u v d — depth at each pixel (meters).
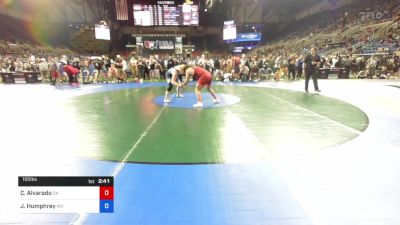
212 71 20.33
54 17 36.53
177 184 3.63
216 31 42.03
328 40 28.77
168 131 6.05
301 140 5.35
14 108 8.72
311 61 11.61
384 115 7.43
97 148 4.97
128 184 3.64
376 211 3.03
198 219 2.91
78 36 37.12
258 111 8.07
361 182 3.66
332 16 34.06
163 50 39.03
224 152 4.75
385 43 20.69
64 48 36.44
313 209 3.07
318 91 11.84
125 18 34.22
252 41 42.34
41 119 7.20
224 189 3.50
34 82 17.83
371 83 15.16
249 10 41.81
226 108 8.55
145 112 8.04
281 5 40.91
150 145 5.13
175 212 3.03
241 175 3.88
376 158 4.43
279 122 6.75
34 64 19.53
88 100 10.31
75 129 6.22
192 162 4.32
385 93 11.45
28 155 4.64
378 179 3.73
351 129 6.09
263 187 3.55
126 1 33.75
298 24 40.44
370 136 5.57
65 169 4.08
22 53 27.47
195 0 35.34
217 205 3.15
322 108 8.44
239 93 11.97
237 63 18.17
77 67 18.11
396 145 5.03
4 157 4.56
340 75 18.80
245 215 2.97
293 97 10.68
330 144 5.10
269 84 15.84
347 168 4.07
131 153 4.71
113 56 37.66
